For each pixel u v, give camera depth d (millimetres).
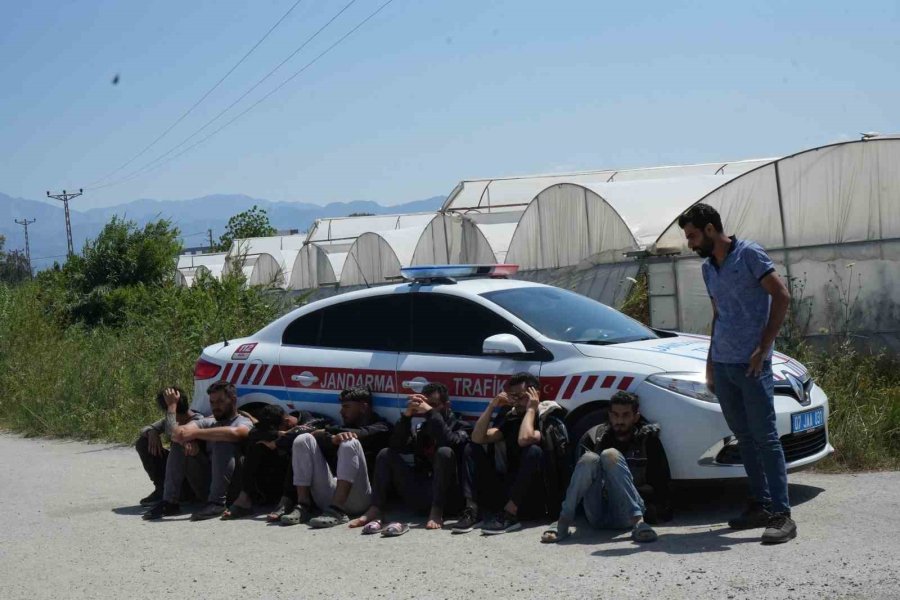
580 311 8039
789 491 7395
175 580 6242
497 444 7227
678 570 5516
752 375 6051
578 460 6582
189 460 8422
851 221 12516
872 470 8047
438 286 8078
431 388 7418
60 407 15000
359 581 5914
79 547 7336
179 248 31516
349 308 8500
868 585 4957
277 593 5789
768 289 6008
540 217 18391
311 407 8445
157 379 14977
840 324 12547
